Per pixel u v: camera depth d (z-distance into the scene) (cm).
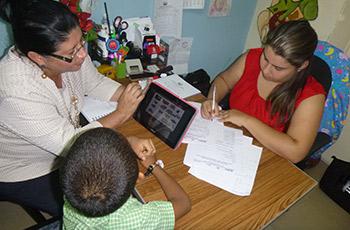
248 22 225
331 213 182
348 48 176
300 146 106
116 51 134
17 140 93
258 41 226
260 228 80
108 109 115
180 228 77
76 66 89
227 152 101
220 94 140
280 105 118
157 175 88
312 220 176
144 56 151
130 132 106
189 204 81
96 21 152
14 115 82
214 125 111
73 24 79
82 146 57
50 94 90
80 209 57
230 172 94
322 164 213
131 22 151
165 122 103
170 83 133
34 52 79
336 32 178
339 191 184
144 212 67
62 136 88
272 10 204
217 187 89
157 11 169
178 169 94
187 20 189
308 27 103
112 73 135
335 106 130
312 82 118
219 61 236
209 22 202
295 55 101
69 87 104
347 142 197
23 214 154
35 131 84
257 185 92
